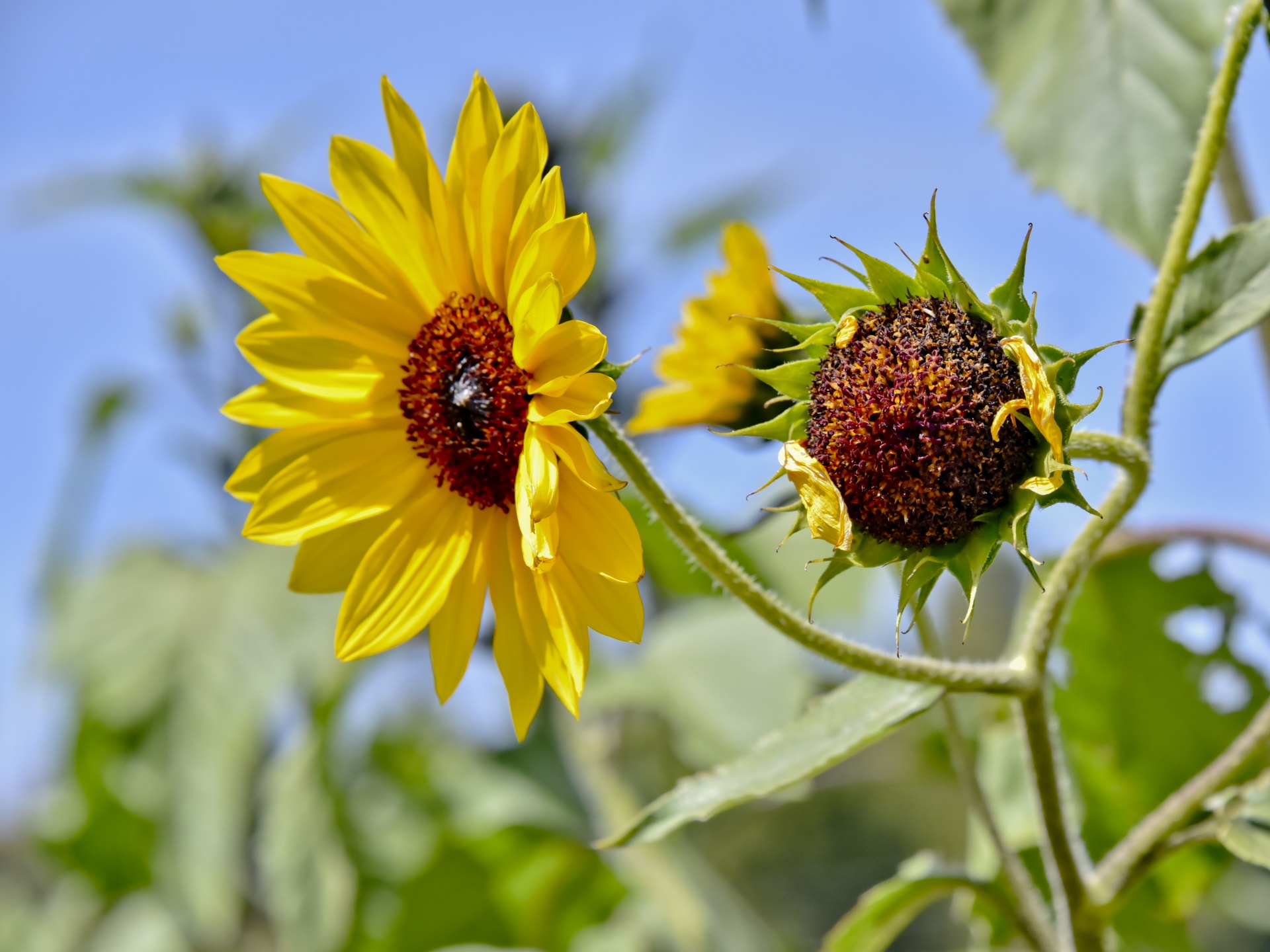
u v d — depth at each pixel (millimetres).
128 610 655
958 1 440
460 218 406
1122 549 499
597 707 640
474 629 411
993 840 437
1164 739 535
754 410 461
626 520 383
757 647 620
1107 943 422
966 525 368
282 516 415
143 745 631
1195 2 414
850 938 444
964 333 372
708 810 393
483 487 414
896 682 402
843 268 382
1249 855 391
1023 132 427
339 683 645
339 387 418
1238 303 395
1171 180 412
